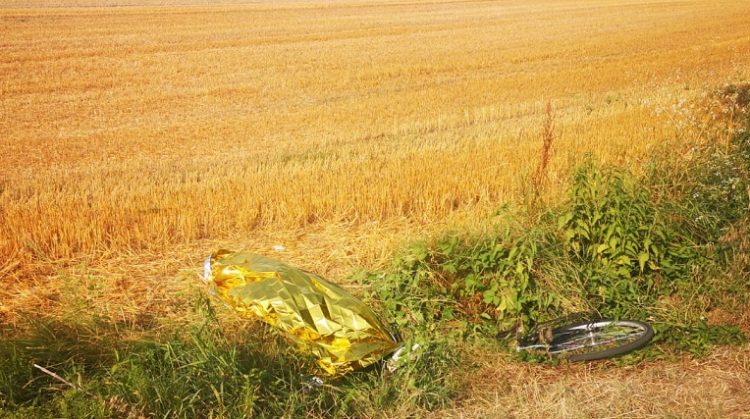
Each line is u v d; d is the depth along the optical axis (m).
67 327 5.45
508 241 6.51
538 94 18.12
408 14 42.72
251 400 4.51
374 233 8.20
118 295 6.68
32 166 11.89
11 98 17.89
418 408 4.75
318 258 7.68
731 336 5.57
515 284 6.11
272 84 19.98
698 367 5.21
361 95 18.56
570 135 12.20
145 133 14.40
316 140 13.55
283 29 33.81
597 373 5.21
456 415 4.68
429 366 5.11
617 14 41.94
